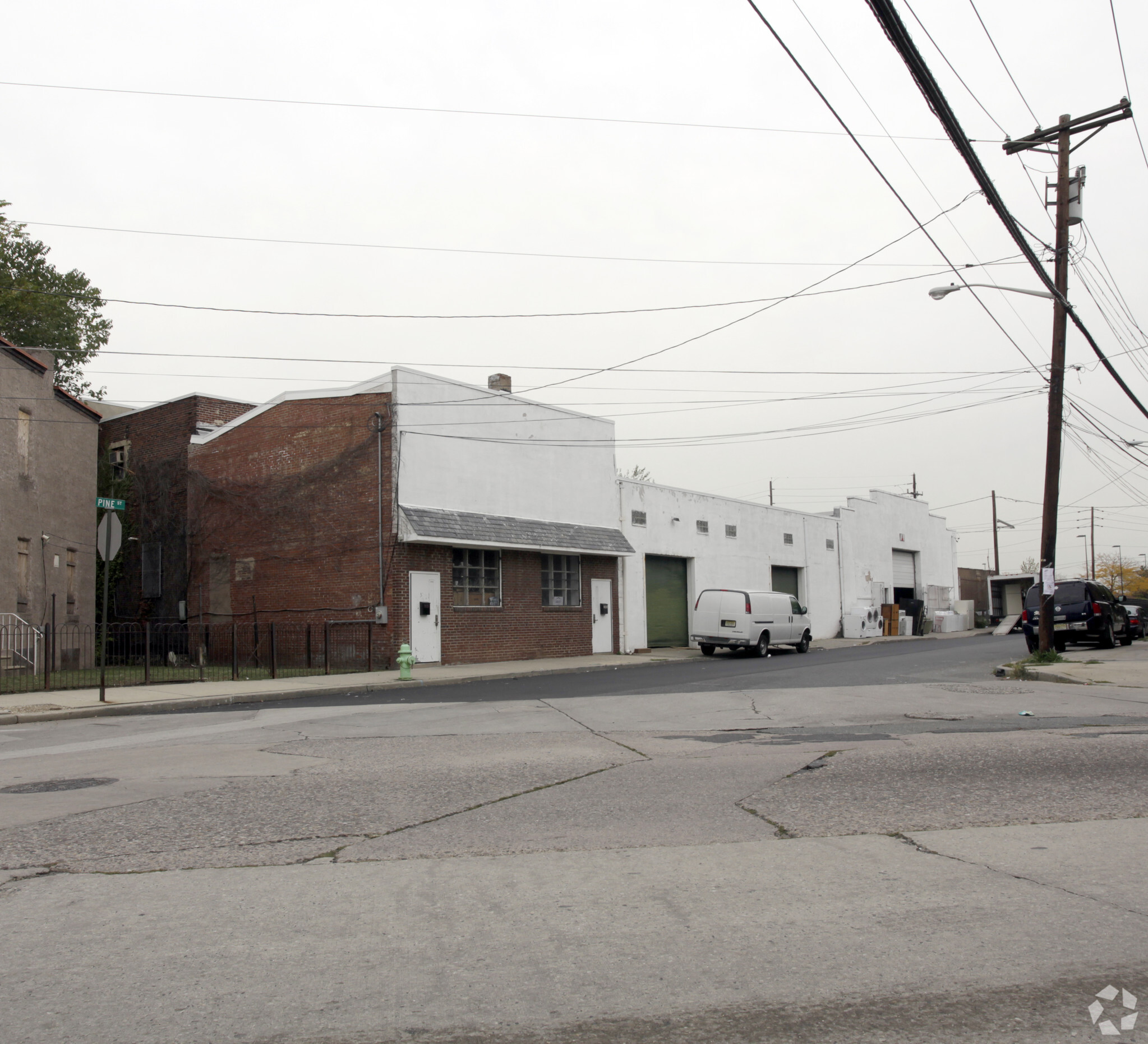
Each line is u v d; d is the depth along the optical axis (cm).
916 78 1101
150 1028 344
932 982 375
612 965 396
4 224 3300
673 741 1035
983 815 655
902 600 4925
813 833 611
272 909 471
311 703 1655
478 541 2466
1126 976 379
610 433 3075
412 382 2408
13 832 638
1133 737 995
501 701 1572
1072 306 1955
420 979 384
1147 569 9194
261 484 2594
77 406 2662
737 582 3625
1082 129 1967
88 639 2666
